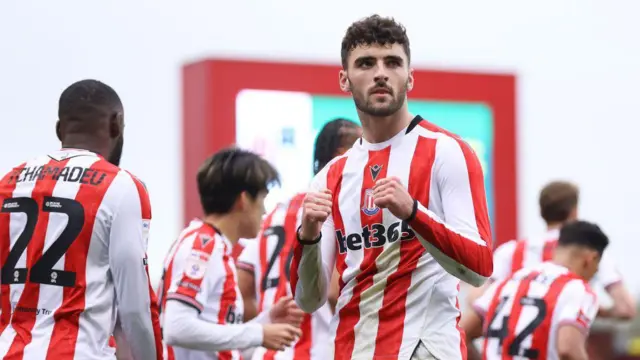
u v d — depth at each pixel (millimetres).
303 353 18047
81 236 13445
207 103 34031
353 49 13281
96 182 13617
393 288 13289
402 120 13562
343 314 13703
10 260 13633
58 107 14352
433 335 13125
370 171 13539
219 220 17797
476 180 13070
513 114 38844
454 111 37812
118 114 14328
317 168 18562
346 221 13641
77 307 13359
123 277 13461
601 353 36312
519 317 19062
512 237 38500
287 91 35219
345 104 36312
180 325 16516
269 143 34875
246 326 16844
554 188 23641
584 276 20406
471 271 12609
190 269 16828
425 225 12266
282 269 18734
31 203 13688
